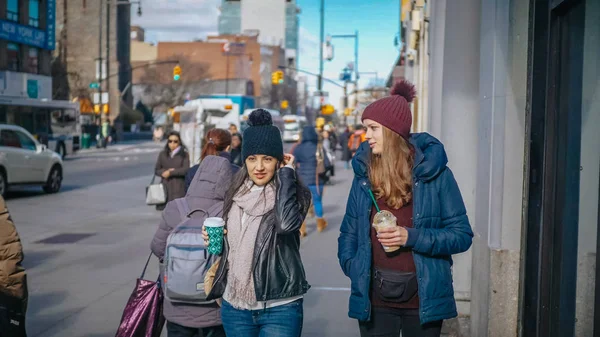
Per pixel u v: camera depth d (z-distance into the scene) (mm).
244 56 123062
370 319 3314
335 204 15570
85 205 15664
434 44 7246
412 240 3154
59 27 68688
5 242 4148
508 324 4586
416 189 3273
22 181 16859
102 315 6449
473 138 5816
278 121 42594
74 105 37281
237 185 3514
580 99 3785
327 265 8562
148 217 13594
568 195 3932
